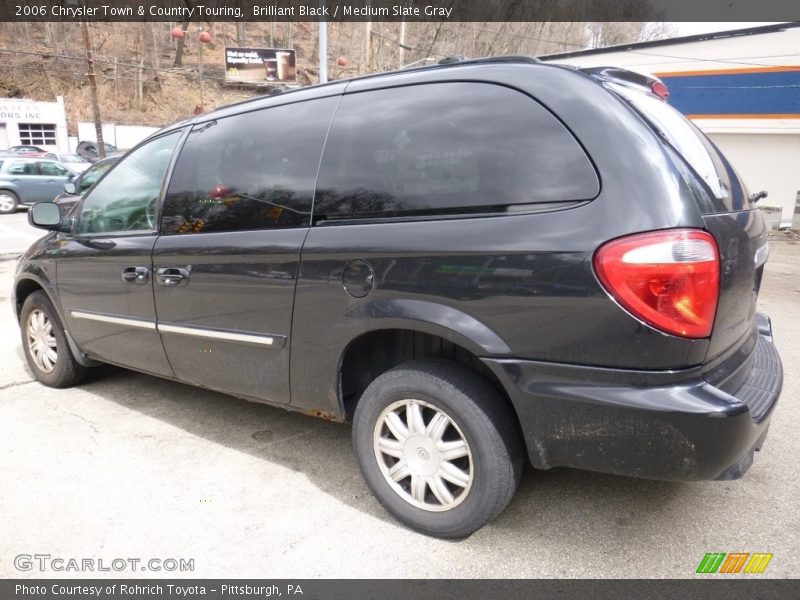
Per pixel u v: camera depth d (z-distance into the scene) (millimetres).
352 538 2350
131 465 2947
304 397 2600
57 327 3883
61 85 44812
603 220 1841
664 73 16922
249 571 2174
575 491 2627
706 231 1830
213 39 57688
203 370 2992
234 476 2836
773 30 15172
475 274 2020
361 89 2520
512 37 32531
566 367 1914
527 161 2016
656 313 1773
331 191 2451
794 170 15891
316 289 2414
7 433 3322
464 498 2205
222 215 2807
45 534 2406
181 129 3193
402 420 2379
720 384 1910
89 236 3535
